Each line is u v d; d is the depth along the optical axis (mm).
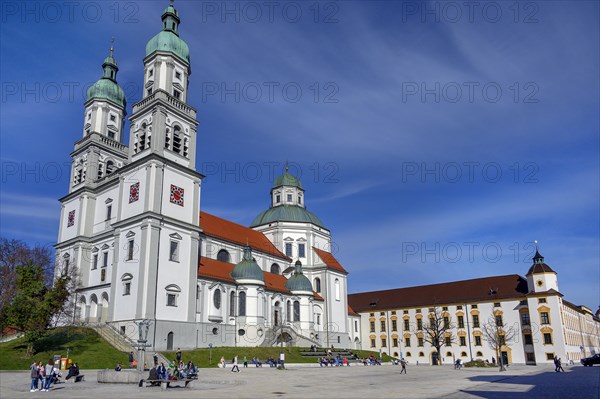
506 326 100250
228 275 75750
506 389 33094
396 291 122812
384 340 117000
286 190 106875
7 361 47312
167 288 62156
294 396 28391
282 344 79750
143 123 69062
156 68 70875
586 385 35844
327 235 107000
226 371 50438
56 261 74750
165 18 76188
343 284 102188
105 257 69812
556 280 97625
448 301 109500
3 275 65312
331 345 94250
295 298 86938
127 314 60438
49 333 59594
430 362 109000
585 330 119125
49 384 32250
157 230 62438
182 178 68500
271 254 92375
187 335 63531
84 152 79750
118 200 68500
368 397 27844
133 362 49500
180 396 28016
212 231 81625
